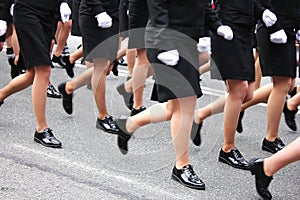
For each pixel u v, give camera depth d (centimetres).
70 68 1062
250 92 701
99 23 749
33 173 636
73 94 826
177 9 579
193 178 621
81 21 782
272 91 746
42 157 688
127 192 600
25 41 701
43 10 700
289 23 712
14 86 777
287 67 714
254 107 1011
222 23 652
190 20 582
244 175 670
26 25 696
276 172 615
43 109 730
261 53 724
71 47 1523
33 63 704
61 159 684
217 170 682
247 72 661
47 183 611
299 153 558
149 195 594
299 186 645
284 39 695
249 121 916
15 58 982
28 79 761
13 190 588
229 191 619
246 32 658
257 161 587
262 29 718
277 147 753
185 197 594
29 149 712
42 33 703
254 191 622
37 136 736
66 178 627
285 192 625
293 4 711
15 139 748
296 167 702
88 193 591
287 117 853
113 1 779
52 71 1164
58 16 746
